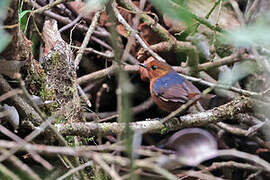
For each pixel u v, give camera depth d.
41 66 8.51
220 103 11.11
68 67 8.80
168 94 8.31
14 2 6.42
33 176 5.45
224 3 11.23
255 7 8.98
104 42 11.52
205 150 10.03
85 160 8.06
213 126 11.37
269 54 9.58
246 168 10.11
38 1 11.34
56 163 8.11
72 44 11.17
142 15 10.60
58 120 8.21
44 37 9.38
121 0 10.66
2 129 5.98
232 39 3.93
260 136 11.12
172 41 10.63
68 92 8.60
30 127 7.60
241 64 10.20
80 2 11.45
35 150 5.88
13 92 6.21
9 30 6.88
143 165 5.24
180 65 11.85
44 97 8.34
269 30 3.83
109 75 10.77
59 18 11.16
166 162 7.95
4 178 7.21
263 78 10.59
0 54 7.36
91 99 11.88
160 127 7.94
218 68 10.86
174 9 4.16
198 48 10.25
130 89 4.67
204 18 9.30
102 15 11.23
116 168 8.14
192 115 8.12
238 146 11.76
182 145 10.24
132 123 7.89
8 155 5.43
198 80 9.43
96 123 7.68
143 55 11.02
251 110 8.17
